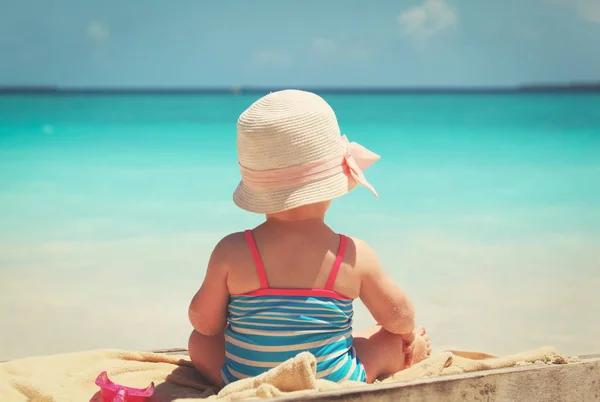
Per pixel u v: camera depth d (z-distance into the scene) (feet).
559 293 17.08
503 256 20.71
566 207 29.43
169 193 33.99
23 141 69.77
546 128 89.76
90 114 142.82
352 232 23.79
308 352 7.45
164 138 75.72
